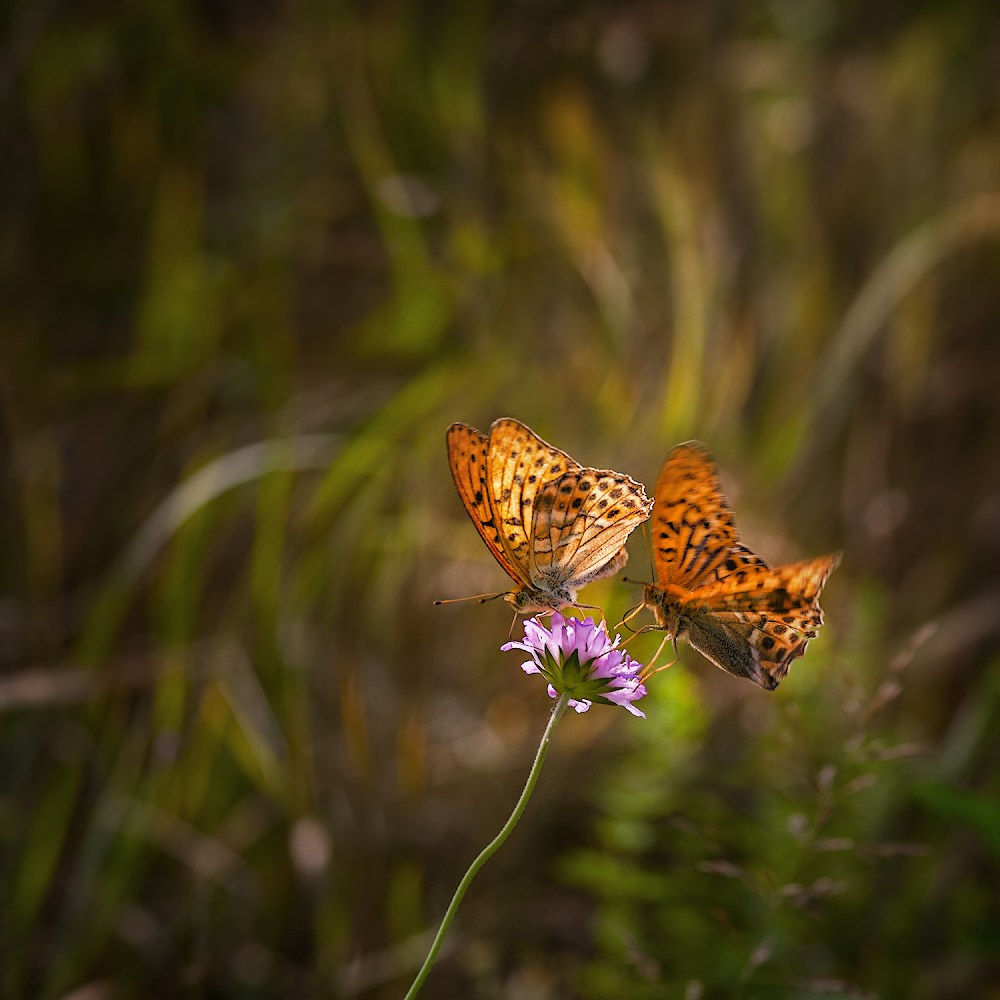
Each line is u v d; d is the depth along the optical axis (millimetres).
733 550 1357
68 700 1480
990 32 1835
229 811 1487
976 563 1570
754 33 1809
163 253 1556
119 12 1593
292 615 1497
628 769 1463
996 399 1594
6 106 1576
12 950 1455
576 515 1346
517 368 1558
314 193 1596
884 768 1474
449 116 1634
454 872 1496
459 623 1524
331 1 1657
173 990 1462
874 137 1746
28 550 1511
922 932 1478
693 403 1561
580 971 1469
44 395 1538
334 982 1467
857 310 1617
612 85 1715
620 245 1636
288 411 1529
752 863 1459
